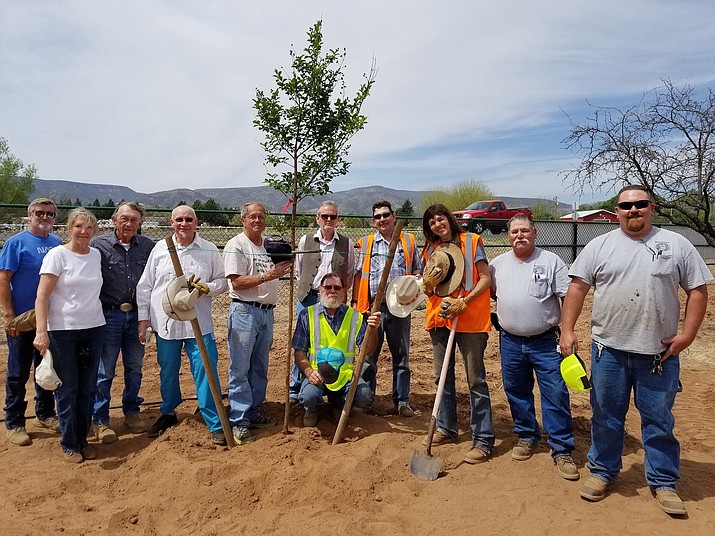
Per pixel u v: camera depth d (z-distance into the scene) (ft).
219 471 13.62
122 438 16.57
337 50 14.85
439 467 13.66
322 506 12.17
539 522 11.54
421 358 26.63
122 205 16.58
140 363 17.11
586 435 16.60
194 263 15.79
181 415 18.16
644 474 13.78
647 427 12.28
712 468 14.32
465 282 14.62
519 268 14.25
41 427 17.26
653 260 11.69
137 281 16.63
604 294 12.27
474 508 12.17
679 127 24.14
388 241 17.98
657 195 25.26
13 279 16.05
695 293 11.53
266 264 15.98
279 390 20.56
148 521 11.83
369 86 14.97
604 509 12.07
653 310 11.72
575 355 12.60
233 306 15.90
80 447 15.23
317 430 16.15
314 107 14.98
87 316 14.51
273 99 14.76
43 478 13.87
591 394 12.87
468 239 14.96
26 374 16.33
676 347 11.69
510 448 15.37
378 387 21.58
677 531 11.14
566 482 13.34
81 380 14.96
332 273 16.16
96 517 12.13
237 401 15.80
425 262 15.94
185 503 12.42
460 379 22.89
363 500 12.37
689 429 17.30
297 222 20.84
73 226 14.26
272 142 15.20
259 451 14.85
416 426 17.02
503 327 14.40
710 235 25.48
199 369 15.74
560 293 13.73
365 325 17.46
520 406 14.67
